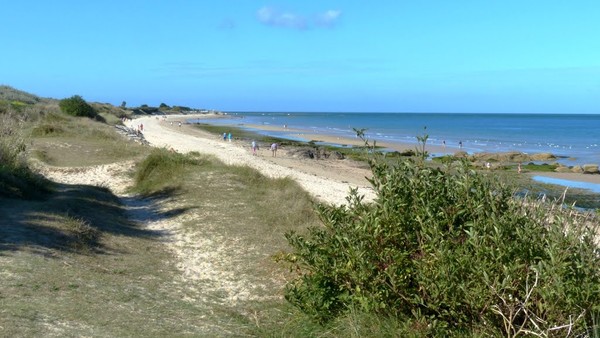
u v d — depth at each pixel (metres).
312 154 38.16
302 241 5.71
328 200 16.38
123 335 5.08
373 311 4.99
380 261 4.99
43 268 6.87
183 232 10.49
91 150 21.56
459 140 61.28
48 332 4.87
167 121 94.06
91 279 6.85
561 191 23.56
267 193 13.49
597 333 4.12
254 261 8.48
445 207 4.92
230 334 5.52
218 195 13.10
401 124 115.88
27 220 8.93
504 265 4.32
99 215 10.74
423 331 4.64
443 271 4.51
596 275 4.29
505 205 4.89
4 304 5.41
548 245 4.34
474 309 4.50
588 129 93.94
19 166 12.90
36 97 60.38
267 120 133.25
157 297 6.63
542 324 4.34
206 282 7.65
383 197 5.17
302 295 5.72
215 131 71.19
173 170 15.89
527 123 128.12
